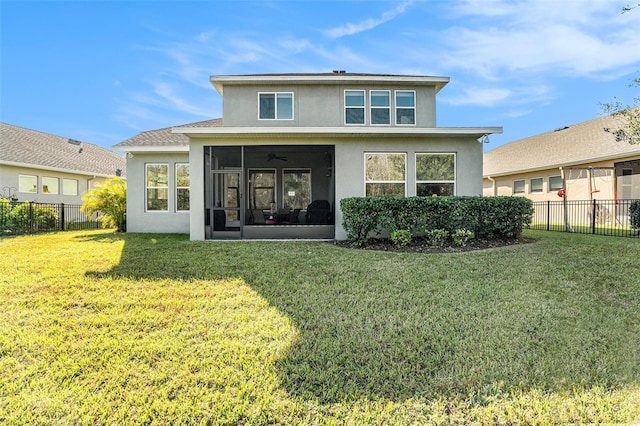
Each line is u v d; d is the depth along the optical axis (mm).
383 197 9094
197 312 4215
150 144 12672
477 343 3463
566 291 4969
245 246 8672
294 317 4086
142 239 10312
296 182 16297
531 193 19125
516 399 2619
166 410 2488
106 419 2412
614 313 4215
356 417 2436
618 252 7320
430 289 5113
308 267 6391
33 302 4527
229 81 12344
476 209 8992
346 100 12617
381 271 6105
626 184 14961
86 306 4414
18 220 12453
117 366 3014
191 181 10047
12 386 2736
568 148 17391
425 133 9602
